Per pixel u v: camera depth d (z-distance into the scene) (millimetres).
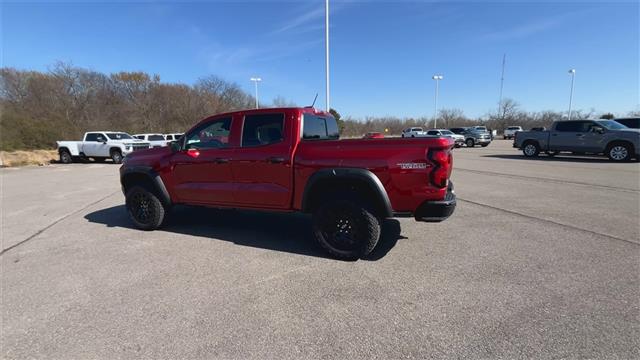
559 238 4629
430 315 2754
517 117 67125
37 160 22172
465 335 2479
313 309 2873
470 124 73312
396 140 3662
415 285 3287
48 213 6730
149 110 50219
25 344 2447
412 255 4082
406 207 3678
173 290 3246
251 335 2520
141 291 3234
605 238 4598
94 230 5383
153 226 5270
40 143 28453
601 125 15203
